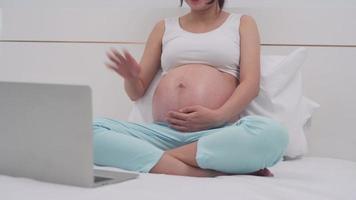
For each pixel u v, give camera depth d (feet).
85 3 6.79
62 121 3.09
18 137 3.31
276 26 5.75
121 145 3.89
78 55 6.57
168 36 5.40
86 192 2.81
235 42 5.11
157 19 6.23
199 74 4.83
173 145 4.42
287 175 3.85
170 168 3.76
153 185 3.03
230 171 3.80
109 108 6.40
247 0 6.04
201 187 2.97
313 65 5.60
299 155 5.01
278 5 5.94
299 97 5.10
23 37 6.84
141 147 3.85
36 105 3.20
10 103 3.30
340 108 5.51
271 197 2.82
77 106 3.03
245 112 5.00
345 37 5.50
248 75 4.71
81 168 3.02
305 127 5.46
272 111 4.99
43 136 3.19
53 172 3.16
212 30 5.24
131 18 6.34
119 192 2.78
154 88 5.41
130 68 4.78
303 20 5.65
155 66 5.48
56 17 6.68
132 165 3.85
